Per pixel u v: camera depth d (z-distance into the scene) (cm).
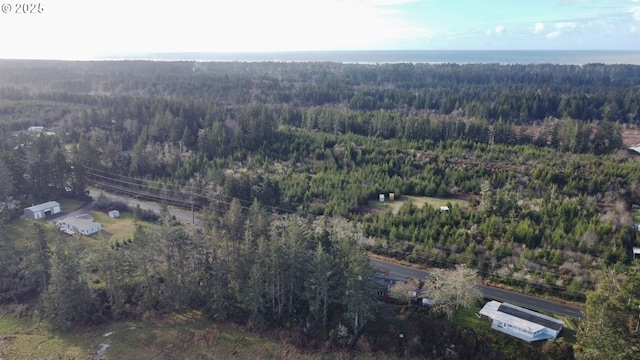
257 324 5200
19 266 6003
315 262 4928
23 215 8181
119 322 5325
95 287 5753
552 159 9744
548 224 6725
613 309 3916
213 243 5366
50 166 8950
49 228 7056
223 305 5291
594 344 4034
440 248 6488
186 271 5538
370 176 9131
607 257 5922
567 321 4966
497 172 9112
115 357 4756
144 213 8138
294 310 5344
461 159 10069
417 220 7125
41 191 8844
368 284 4775
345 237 5422
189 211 8588
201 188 8725
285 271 5197
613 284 4050
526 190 8200
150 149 10094
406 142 11238
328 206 7806
